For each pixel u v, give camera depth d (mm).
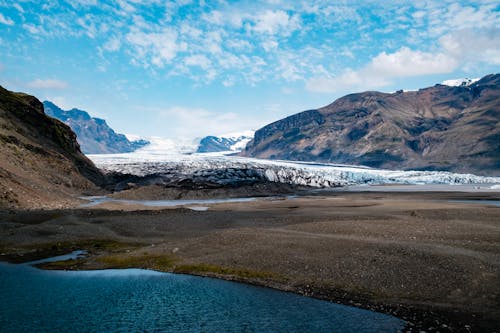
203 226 53188
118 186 119250
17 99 114062
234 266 32719
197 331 21281
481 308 23391
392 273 29016
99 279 30719
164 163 183375
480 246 35531
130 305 25109
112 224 53812
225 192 120562
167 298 26438
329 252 34250
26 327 21672
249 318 23000
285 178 155125
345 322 22172
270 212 68000
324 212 66562
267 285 28734
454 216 56906
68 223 52281
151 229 51219
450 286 26453
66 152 117562
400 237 40000
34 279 30609
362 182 192250
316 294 26703
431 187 163250
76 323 22266
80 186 102375
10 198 63375
